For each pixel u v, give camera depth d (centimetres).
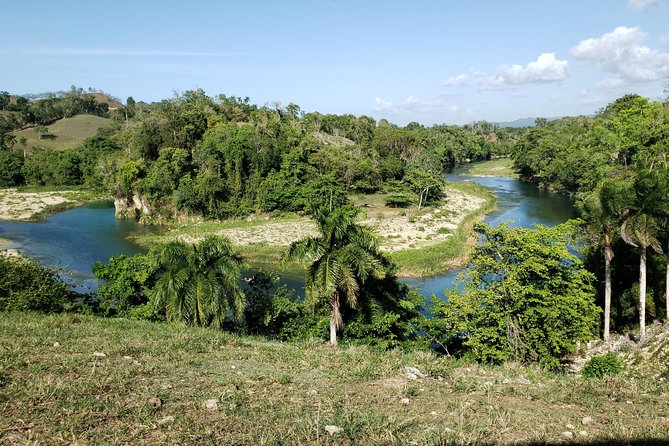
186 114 9531
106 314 2784
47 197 9819
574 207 8275
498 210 8212
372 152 11262
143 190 7894
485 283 2769
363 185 9888
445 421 1006
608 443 907
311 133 12500
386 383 1288
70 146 14862
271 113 12688
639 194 2772
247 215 8181
